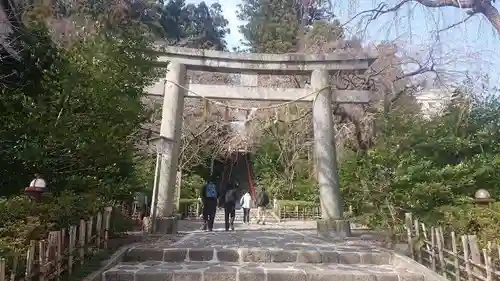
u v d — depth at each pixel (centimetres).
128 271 518
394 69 1212
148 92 948
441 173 903
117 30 760
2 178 618
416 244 620
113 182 731
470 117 1170
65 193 579
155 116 1317
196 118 1934
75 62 637
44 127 594
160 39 1691
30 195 528
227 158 2622
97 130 630
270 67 984
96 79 638
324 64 992
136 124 723
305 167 2052
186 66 970
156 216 873
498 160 946
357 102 1037
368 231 1022
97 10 1066
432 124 1170
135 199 1208
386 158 1030
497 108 1177
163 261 603
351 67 991
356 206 1045
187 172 2325
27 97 620
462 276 507
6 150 589
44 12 714
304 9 1341
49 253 402
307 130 1798
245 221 1552
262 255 619
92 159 663
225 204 1052
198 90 967
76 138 616
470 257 489
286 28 2069
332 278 529
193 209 1991
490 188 911
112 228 677
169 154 902
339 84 1232
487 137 1080
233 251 621
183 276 516
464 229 604
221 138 2259
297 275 529
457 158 1083
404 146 1087
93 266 516
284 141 1947
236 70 989
